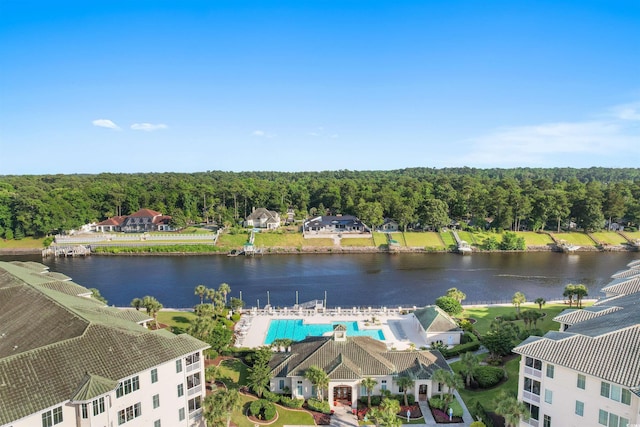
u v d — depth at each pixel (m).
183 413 50.00
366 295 112.19
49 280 76.00
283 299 109.06
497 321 76.94
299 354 63.16
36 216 174.25
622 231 189.50
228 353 73.38
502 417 52.25
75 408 39.66
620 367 40.81
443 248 171.75
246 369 68.12
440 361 62.19
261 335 82.56
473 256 162.50
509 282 124.38
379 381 59.34
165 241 175.88
